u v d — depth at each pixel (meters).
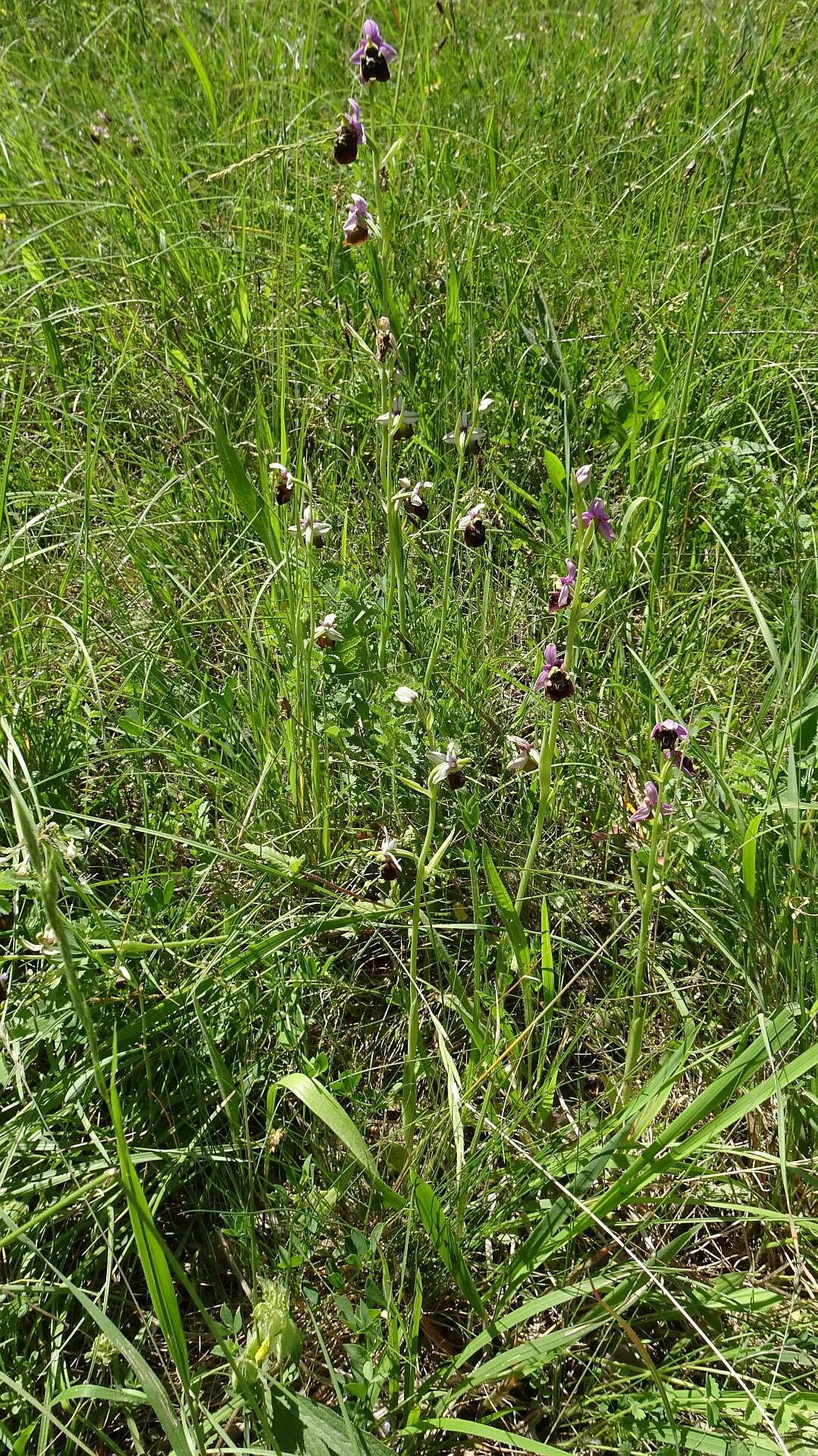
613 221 5.11
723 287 4.67
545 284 4.62
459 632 3.39
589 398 4.10
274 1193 2.28
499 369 4.31
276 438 4.09
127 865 2.95
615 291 4.53
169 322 4.15
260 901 2.78
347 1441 1.86
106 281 4.48
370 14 6.71
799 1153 2.37
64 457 3.92
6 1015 2.39
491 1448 2.03
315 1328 2.07
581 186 5.33
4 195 4.68
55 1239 2.13
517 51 6.46
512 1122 2.32
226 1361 2.12
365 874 2.90
